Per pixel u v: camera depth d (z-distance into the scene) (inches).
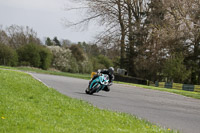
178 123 1191.6
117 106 1505.9
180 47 5300.2
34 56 5802.2
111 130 845.2
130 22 5728.3
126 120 1048.8
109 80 1923.0
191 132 1034.7
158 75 5679.1
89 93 1941.4
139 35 5575.8
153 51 5457.7
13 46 7219.5
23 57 5767.7
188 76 4985.2
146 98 2203.5
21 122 799.1
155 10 5570.9
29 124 786.8
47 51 6102.4
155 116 1315.2
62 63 7017.7
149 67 5506.9
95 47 5684.1
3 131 700.7
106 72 1918.1
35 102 1186.0
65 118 949.2
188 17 5187.0
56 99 1328.7
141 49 5634.8
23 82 1827.0
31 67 5743.1
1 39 6801.2
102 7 5526.6
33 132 714.2
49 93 1530.5
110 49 5620.1
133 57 5757.9
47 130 746.8
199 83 5329.7
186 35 5004.9
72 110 1114.7
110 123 964.6
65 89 2078.0
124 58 5841.5
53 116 950.4
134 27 5620.1
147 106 1673.2
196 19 5064.0
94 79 1923.0
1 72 2353.6
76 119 955.3
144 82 4739.2
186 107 1878.7
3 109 928.3
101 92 2240.4
